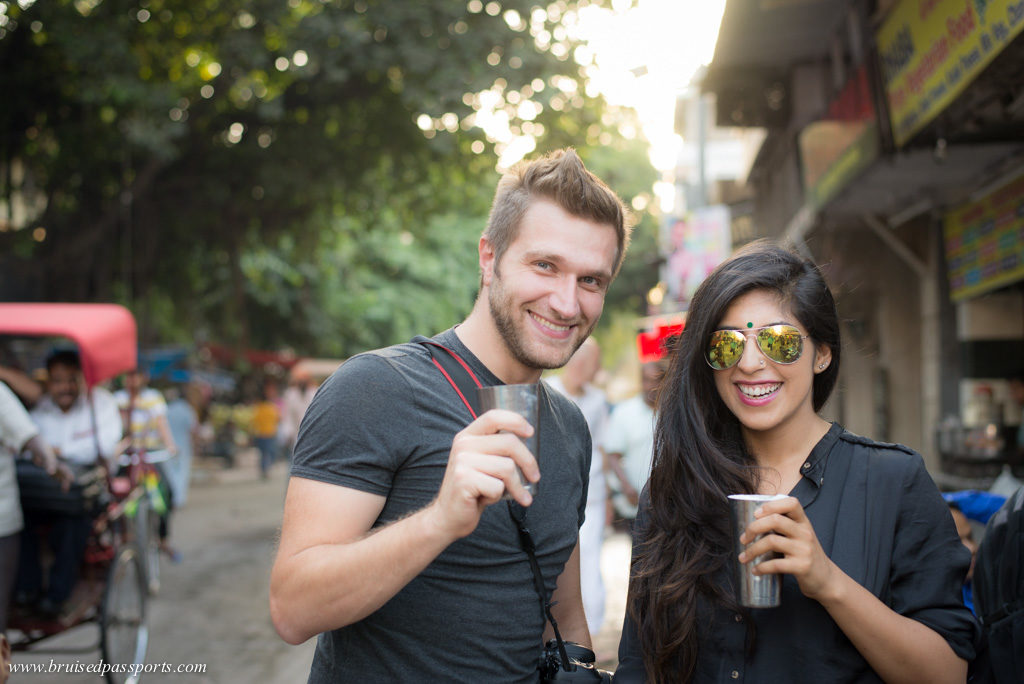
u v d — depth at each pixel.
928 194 8.01
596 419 5.67
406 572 1.75
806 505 2.15
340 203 16.36
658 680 2.20
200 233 16.42
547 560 2.18
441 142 12.76
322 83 13.82
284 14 13.27
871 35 6.37
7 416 4.70
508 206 2.12
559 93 12.56
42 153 14.65
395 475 2.03
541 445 2.23
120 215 14.55
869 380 12.52
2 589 4.71
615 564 9.77
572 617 2.50
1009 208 6.96
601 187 2.12
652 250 29.75
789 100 9.56
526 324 2.10
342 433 1.97
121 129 13.40
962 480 7.55
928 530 2.07
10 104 13.70
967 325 8.25
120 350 5.93
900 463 2.13
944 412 8.67
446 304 32.03
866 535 2.08
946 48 5.06
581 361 5.65
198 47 14.65
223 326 25.66
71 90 13.52
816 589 1.87
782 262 2.21
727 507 2.17
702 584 2.15
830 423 2.27
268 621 7.21
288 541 1.94
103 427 6.09
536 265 2.08
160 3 13.86
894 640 1.91
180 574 9.30
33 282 14.30
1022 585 2.19
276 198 15.10
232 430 27.05
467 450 1.71
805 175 9.93
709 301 2.23
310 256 17.53
